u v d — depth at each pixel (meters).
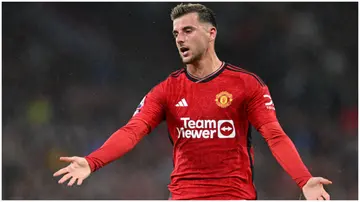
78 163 15.35
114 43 68.56
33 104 63.97
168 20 69.69
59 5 68.06
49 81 65.50
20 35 66.69
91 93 65.56
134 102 66.12
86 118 63.84
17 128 61.72
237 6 71.19
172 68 68.56
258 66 70.38
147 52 68.56
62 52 66.88
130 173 55.59
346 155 62.72
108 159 15.88
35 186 55.44
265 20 71.12
